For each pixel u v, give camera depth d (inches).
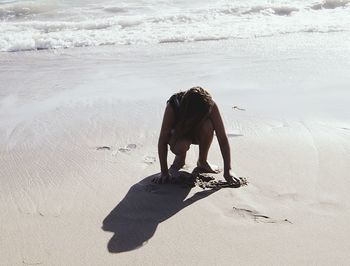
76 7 617.6
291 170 181.0
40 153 207.3
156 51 418.3
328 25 490.0
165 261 127.4
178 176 175.8
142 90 305.9
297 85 305.0
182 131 171.6
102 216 151.9
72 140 221.8
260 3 592.1
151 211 153.9
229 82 316.8
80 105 278.1
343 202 156.1
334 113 249.0
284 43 427.2
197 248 132.9
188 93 169.3
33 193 169.2
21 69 373.7
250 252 130.0
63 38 473.7
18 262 128.8
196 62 374.0
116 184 174.1
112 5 621.6
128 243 136.4
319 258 126.3
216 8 573.0
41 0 646.5
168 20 532.7
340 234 137.5
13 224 148.6
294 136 216.1
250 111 254.8
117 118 251.0
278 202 157.4
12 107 279.1
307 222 144.4
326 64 352.8
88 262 128.0
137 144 214.7
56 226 146.8
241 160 191.5
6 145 219.1
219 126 171.6
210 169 180.7
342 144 204.8
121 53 416.5
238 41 442.9
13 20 569.3
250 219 147.2
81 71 361.1
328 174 176.9
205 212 152.1
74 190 170.6
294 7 561.6
